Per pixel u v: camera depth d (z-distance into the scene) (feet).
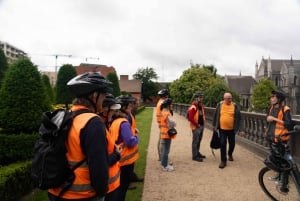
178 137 49.03
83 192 8.10
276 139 18.38
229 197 19.39
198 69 182.19
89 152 7.80
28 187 19.25
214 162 29.66
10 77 23.15
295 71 307.37
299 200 16.88
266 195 19.63
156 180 23.30
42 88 23.89
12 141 20.92
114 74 117.08
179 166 28.02
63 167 7.93
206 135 51.11
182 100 177.06
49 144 7.98
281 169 17.30
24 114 22.57
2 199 15.35
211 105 82.84
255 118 34.86
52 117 8.38
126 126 14.67
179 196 19.58
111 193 10.21
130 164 14.99
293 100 298.35
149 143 42.22
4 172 16.74
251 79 344.28
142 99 316.60
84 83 8.48
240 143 38.91
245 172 25.61
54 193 8.29
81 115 8.18
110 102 13.94
